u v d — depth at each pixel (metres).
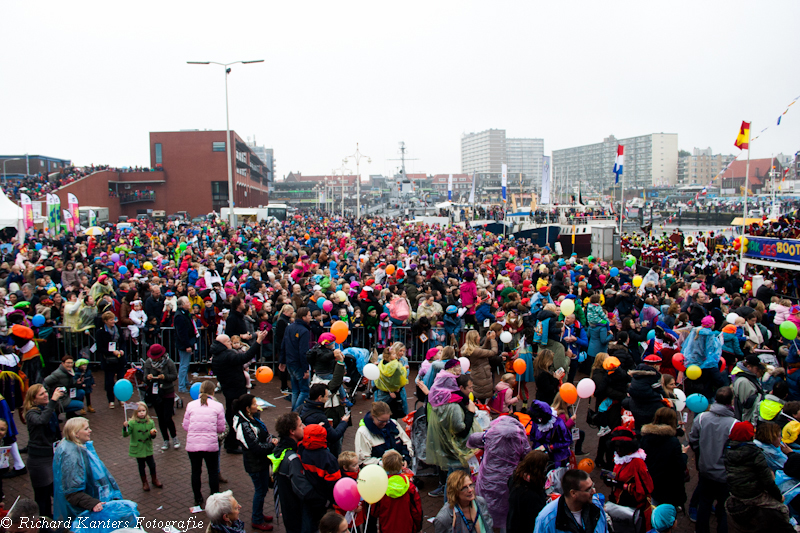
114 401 10.39
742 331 10.99
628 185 190.62
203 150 75.06
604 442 7.79
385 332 12.50
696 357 9.38
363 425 6.48
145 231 37.66
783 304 13.02
